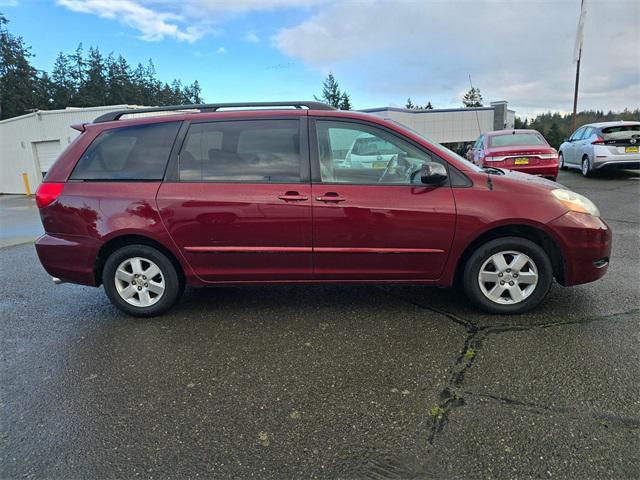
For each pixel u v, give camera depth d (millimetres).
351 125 3514
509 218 3307
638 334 3111
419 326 3389
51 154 23672
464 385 2574
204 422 2328
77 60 63219
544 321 3375
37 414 2438
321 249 3457
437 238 3389
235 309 3881
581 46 21203
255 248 3490
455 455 2023
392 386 2600
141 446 2158
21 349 3250
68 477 1969
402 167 3477
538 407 2342
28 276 5293
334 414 2357
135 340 3344
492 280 3482
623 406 2322
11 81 51938
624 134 11812
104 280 3717
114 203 3543
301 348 3115
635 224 6797
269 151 3500
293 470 1972
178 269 3715
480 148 11156
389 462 1999
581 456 1989
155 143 3605
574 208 3365
